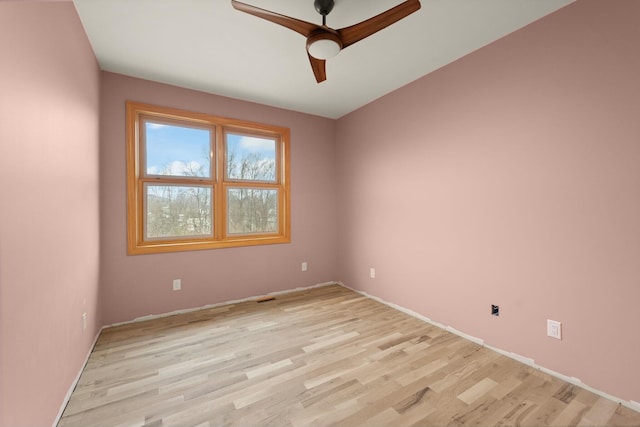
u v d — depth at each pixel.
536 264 1.93
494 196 2.16
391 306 3.15
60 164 1.50
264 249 3.49
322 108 3.63
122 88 2.66
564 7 1.77
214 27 2.00
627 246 1.54
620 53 1.55
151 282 2.81
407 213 2.95
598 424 1.43
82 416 1.48
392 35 2.09
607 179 1.61
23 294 1.11
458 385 1.75
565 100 1.77
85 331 1.98
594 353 1.67
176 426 1.42
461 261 2.42
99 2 1.74
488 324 2.22
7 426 1.00
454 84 2.46
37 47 1.24
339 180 3.97
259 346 2.24
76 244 1.77
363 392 1.68
